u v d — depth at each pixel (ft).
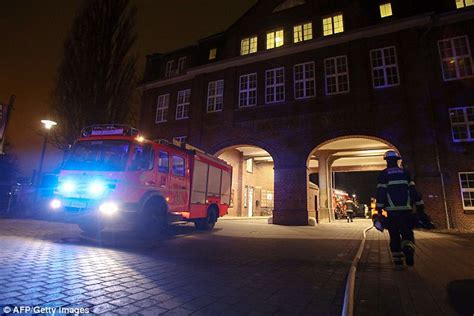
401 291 11.80
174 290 12.02
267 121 58.70
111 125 27.61
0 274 13.00
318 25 58.54
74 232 29.53
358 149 72.79
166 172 29.73
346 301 9.84
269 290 12.35
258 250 23.20
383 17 53.47
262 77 61.72
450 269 16.11
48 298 10.32
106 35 59.41
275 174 55.67
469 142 43.62
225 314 9.53
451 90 46.26
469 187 42.47
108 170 24.73
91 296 10.77
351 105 51.67
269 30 63.87
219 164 42.19
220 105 66.03
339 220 87.40
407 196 16.01
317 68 56.39
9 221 39.34
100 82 57.16
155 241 26.61
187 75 71.26
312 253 22.00
